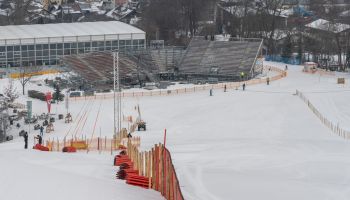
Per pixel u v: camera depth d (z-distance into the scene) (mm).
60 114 119250
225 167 60719
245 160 65938
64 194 38781
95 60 169625
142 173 49188
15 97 133375
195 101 136375
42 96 138250
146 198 41094
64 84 156875
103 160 63812
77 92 144125
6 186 39625
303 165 62438
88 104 132750
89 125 111125
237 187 49281
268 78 161250
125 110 125625
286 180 53219
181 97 143500
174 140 90062
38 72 170625
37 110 126000
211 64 177000
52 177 43188
